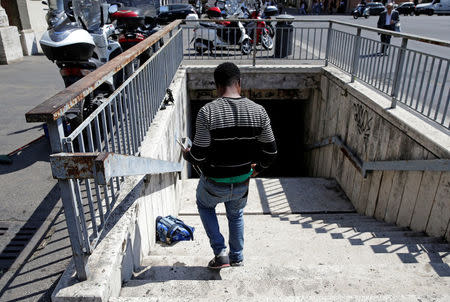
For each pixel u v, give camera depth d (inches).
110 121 101.4
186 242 145.7
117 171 78.9
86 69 183.2
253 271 112.2
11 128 213.6
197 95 339.6
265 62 334.0
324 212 229.9
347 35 260.5
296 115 420.5
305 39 568.7
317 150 332.8
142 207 117.6
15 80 331.9
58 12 200.4
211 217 109.7
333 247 154.3
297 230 185.3
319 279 103.9
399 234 159.6
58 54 178.2
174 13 853.2
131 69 130.0
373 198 208.1
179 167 191.2
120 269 91.7
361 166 217.6
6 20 407.5
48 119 62.1
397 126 174.1
